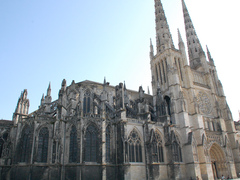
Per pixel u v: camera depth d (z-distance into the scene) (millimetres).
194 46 102750
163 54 87562
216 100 84250
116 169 53000
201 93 83000
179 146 67688
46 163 48562
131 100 82688
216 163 74312
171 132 64938
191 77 82312
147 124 61250
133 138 59062
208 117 79062
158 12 100625
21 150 51719
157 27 97688
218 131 77500
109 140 54969
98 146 51062
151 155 57312
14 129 59438
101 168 48812
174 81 77875
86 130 51125
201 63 93625
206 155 67000
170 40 93438
